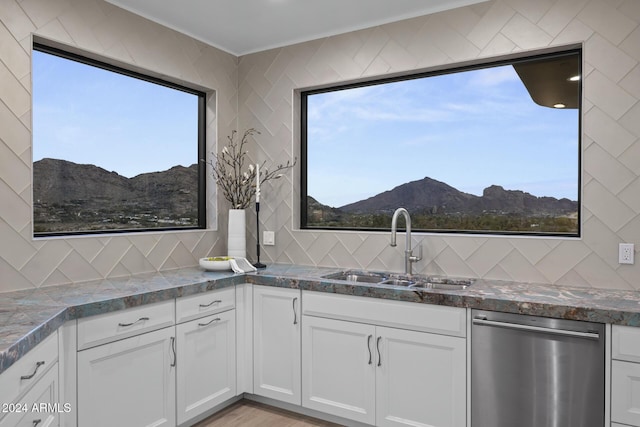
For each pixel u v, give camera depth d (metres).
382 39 3.14
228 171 3.67
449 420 2.36
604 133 2.46
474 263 2.82
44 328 1.71
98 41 2.74
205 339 2.75
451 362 2.35
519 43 2.68
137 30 2.97
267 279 2.93
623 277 2.43
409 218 2.94
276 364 2.93
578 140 2.66
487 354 2.25
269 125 3.62
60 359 1.93
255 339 3.00
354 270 3.21
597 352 2.02
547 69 2.75
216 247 3.58
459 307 2.32
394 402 2.52
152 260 3.09
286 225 3.54
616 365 1.98
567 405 2.08
